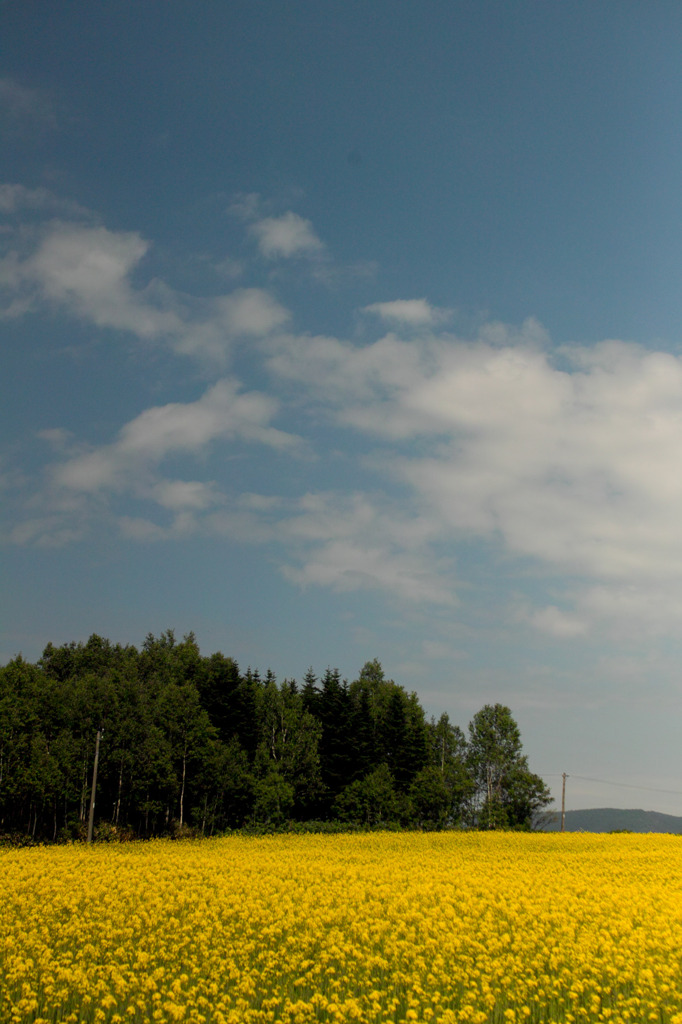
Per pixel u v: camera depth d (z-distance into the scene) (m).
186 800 64.50
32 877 26.41
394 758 79.75
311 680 87.88
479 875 28.48
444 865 31.80
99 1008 13.45
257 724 73.62
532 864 33.09
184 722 62.84
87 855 33.84
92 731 62.84
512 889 25.23
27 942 17.17
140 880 25.98
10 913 20.61
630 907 22.69
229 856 34.53
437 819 78.75
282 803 64.06
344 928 19.81
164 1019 12.95
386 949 17.44
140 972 15.85
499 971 16.06
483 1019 13.41
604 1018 13.87
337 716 76.94
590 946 18.09
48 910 20.81
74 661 101.81
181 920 20.30
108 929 18.91
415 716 91.50
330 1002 14.27
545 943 18.66
